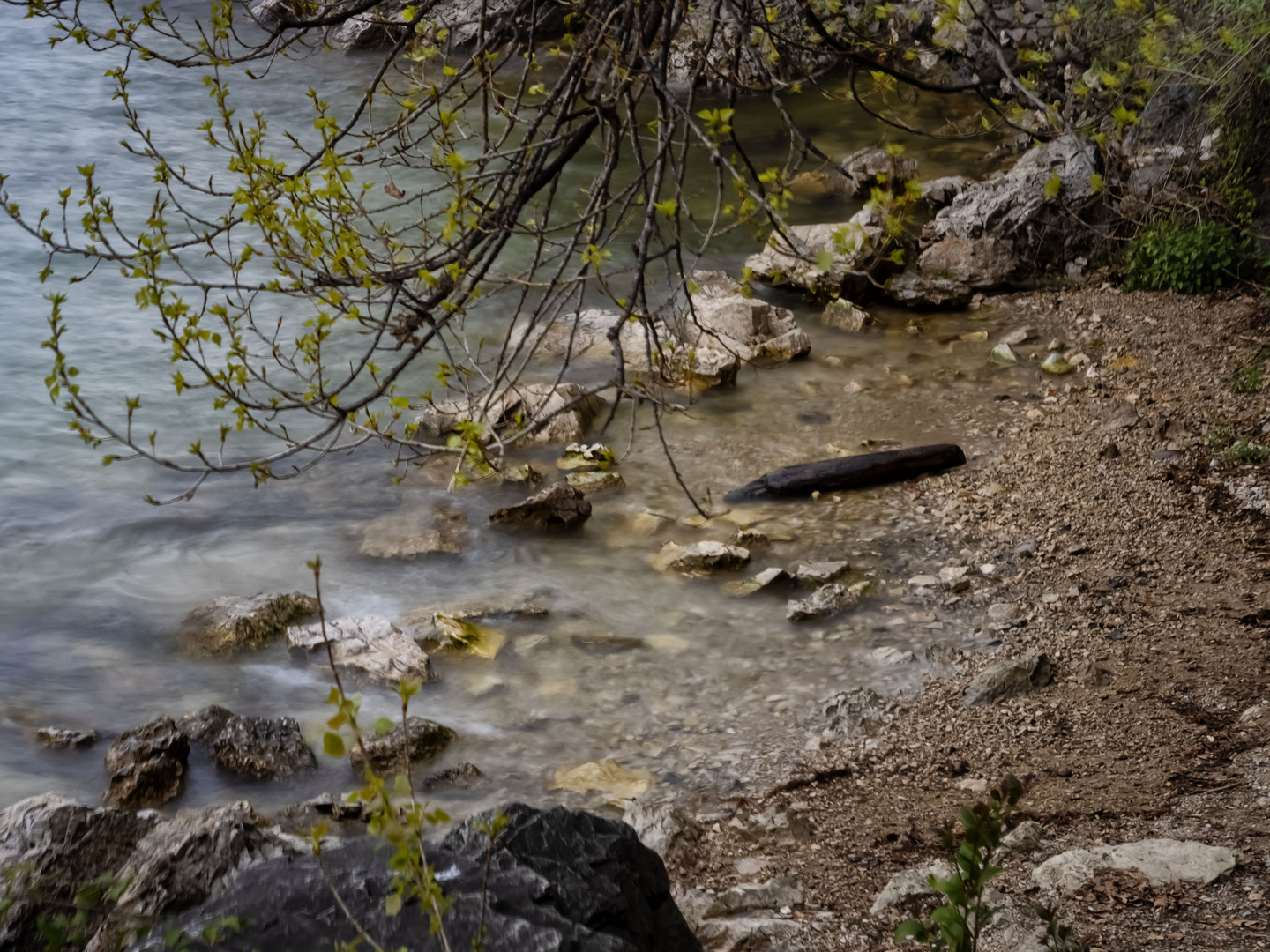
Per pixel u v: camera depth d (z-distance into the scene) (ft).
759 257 45.03
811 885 16.53
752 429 34.40
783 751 20.72
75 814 17.15
